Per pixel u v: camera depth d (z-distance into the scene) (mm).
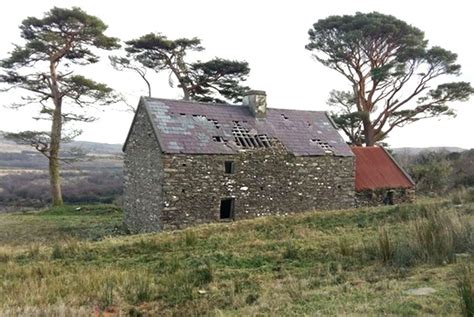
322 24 38250
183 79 37656
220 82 37750
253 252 14008
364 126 39469
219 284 10641
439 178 36125
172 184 22234
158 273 12180
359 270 10508
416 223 12188
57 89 35625
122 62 37156
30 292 9969
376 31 36781
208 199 23109
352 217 20141
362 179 29047
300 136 27500
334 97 43000
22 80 34500
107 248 15539
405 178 30438
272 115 28312
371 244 12484
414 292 8125
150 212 23266
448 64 37281
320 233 16516
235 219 23891
